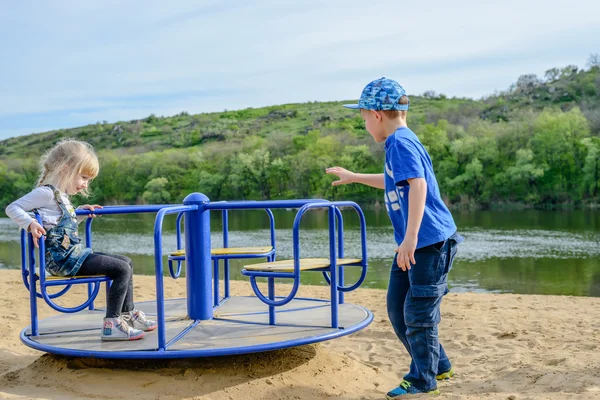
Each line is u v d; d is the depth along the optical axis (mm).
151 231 36719
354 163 66062
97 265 3658
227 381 3551
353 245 25453
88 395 3342
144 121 139625
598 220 37969
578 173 53031
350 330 3783
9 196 80438
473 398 3281
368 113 3525
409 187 3188
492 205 54250
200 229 4145
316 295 7977
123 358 3443
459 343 5133
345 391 3633
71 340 3764
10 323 5953
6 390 3471
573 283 15070
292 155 72062
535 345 4875
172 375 3611
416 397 3281
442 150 59219
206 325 4023
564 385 3527
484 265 18859
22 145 129250
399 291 3422
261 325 3975
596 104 90188
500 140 57438
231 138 112062
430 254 3215
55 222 3639
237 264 18953
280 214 47812
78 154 3752
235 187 71625
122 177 77500
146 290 8344
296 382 3631
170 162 77438
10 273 10227
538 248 23406
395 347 5117
